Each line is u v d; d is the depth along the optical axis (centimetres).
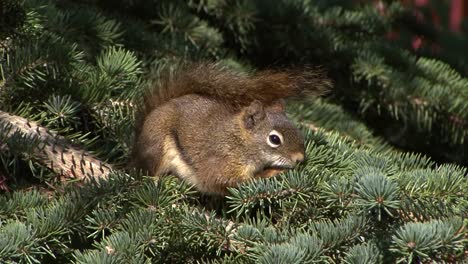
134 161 1062
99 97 1130
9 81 1088
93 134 1139
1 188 1000
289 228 913
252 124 1025
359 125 1343
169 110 1066
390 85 1430
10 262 811
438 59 1612
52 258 916
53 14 1248
